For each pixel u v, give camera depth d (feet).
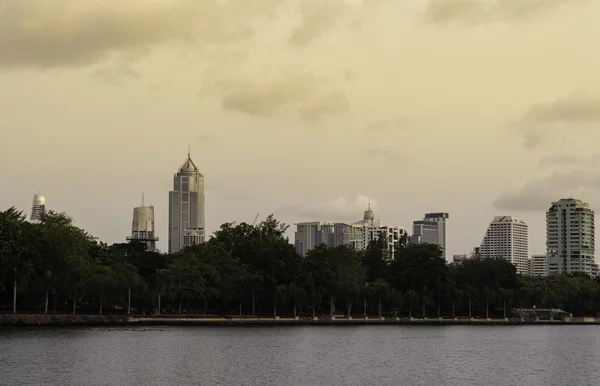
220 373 585.22
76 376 543.80
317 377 578.25
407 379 581.53
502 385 563.48
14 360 611.06
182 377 557.33
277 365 645.51
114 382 523.70
